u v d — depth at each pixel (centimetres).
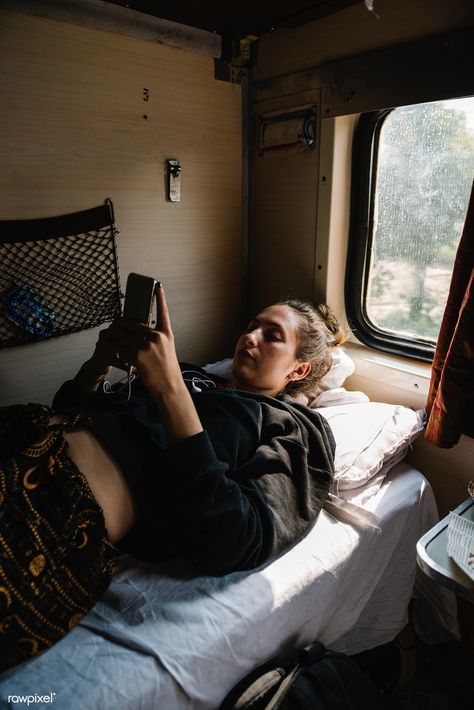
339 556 110
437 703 138
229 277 208
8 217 149
